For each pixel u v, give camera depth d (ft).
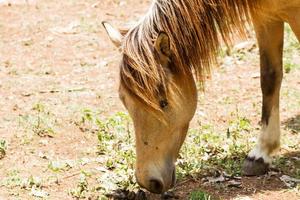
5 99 34.53
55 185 25.94
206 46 22.63
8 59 40.14
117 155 28.07
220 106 33.32
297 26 24.44
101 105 33.88
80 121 31.60
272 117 26.48
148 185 22.02
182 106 22.22
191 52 22.40
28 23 45.34
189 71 22.45
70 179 26.43
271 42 26.02
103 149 28.89
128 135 29.50
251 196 24.54
